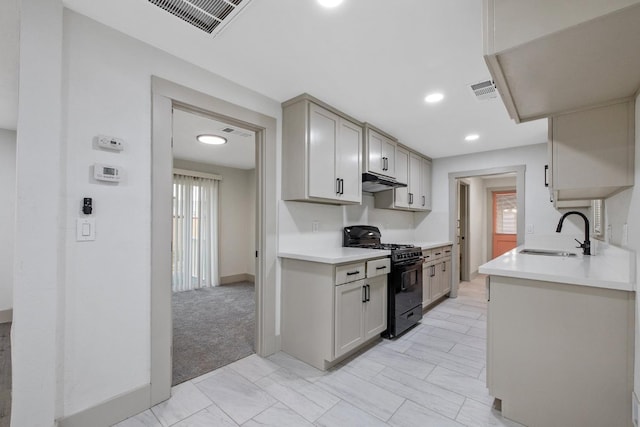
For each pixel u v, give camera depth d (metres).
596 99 1.48
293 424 1.63
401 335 2.94
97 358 1.60
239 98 2.31
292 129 2.57
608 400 1.40
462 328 3.13
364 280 2.51
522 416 1.62
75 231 1.53
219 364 2.32
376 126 3.26
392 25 1.62
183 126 3.27
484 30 1.08
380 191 3.90
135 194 1.74
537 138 3.65
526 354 1.61
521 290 1.63
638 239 1.32
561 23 0.94
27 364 1.36
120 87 1.69
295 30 1.67
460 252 5.74
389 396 1.89
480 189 6.43
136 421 1.66
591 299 1.45
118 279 1.67
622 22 0.89
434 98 2.54
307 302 2.37
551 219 3.78
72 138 1.53
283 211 2.67
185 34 1.71
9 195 3.37
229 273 5.48
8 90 2.38
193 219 5.03
